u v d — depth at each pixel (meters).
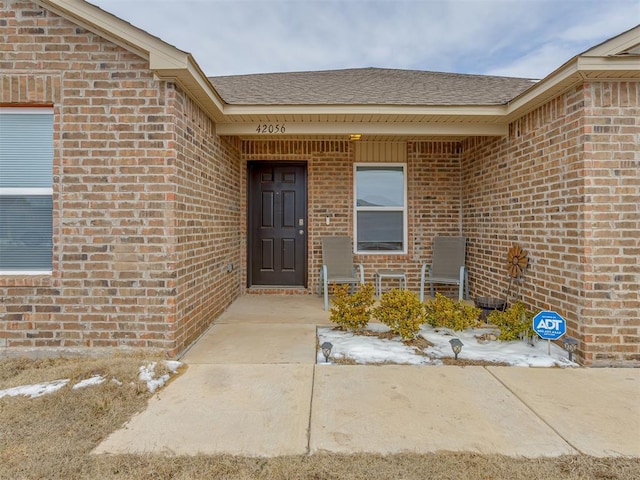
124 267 3.46
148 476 1.87
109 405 2.55
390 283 6.52
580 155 3.40
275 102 4.55
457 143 6.54
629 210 3.34
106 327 3.48
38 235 3.58
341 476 1.87
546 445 2.13
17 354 3.45
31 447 2.09
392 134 5.00
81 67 3.46
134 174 3.46
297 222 6.68
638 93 3.35
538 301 4.11
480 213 5.71
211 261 4.66
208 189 4.53
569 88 3.55
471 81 6.74
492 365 3.34
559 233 3.73
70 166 3.45
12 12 3.46
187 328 3.80
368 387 2.88
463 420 2.40
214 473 1.89
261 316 5.04
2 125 3.56
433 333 4.20
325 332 4.31
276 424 2.35
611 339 3.33
